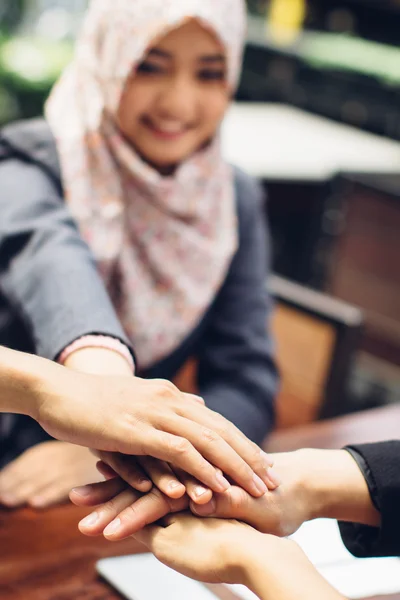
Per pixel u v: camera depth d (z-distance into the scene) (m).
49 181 1.16
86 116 1.18
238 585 0.85
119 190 1.20
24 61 2.08
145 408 0.82
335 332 1.34
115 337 0.93
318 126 2.60
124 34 1.14
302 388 1.39
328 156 2.22
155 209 1.22
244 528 0.80
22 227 1.04
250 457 0.84
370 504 0.88
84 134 1.18
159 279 1.22
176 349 1.24
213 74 1.18
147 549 0.91
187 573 0.79
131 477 0.83
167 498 0.82
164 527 0.81
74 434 0.81
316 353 1.37
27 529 0.92
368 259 2.16
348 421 1.19
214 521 0.81
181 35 1.13
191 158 1.23
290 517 0.84
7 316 1.12
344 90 2.66
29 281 0.99
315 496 0.86
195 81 1.17
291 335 1.40
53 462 1.02
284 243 2.14
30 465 1.01
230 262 1.28
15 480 0.99
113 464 0.84
